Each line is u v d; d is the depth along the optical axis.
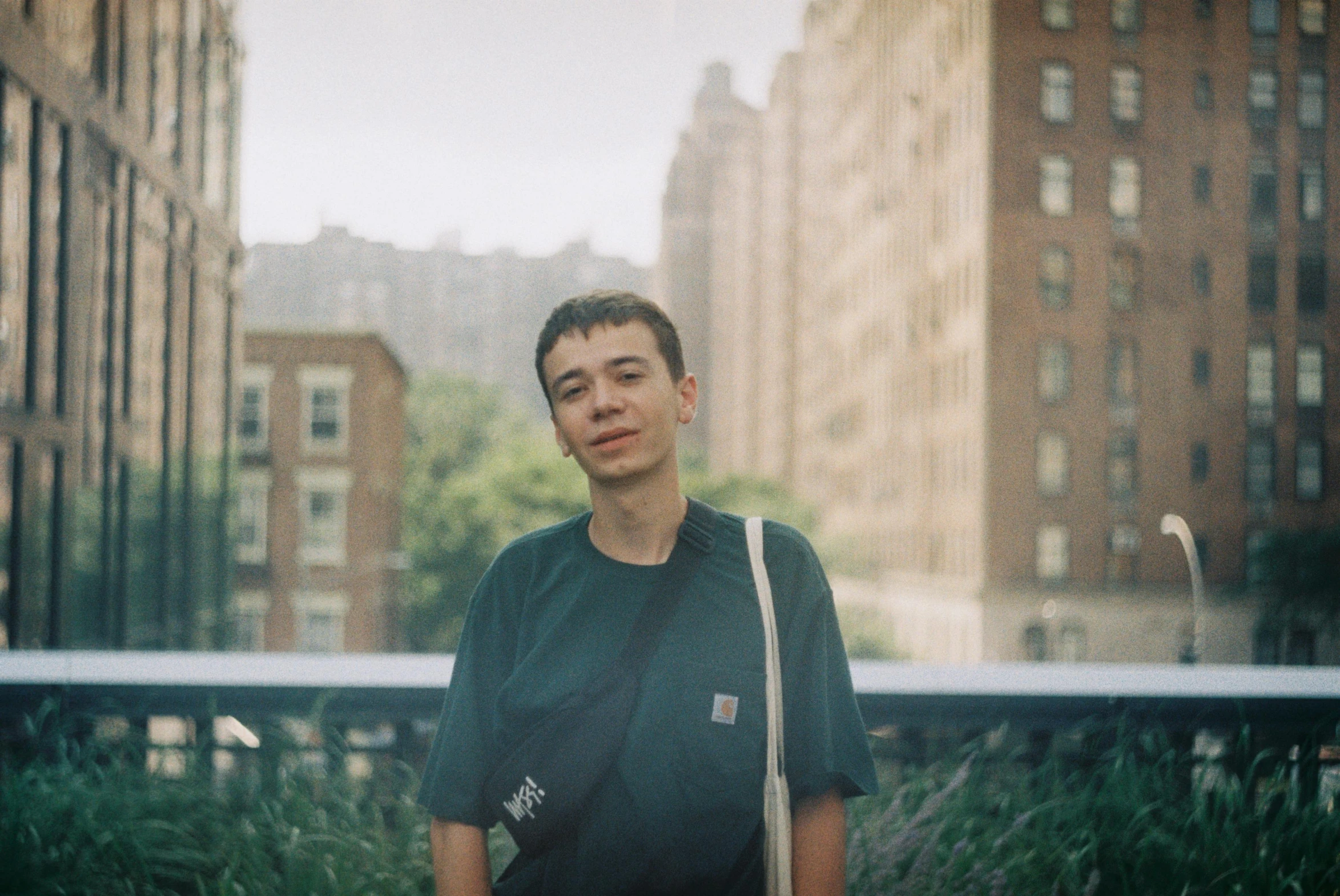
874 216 63.31
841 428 72.56
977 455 44.78
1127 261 44.62
